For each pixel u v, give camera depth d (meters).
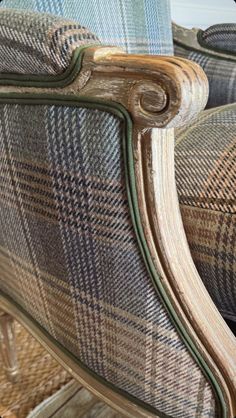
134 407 0.47
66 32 0.32
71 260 0.42
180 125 0.30
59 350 0.54
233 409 0.41
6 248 0.53
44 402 0.80
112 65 0.30
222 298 0.46
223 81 0.88
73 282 0.44
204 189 0.44
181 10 1.43
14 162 0.42
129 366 0.44
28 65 0.34
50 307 0.50
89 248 0.39
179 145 0.52
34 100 0.36
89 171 0.35
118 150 0.32
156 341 0.40
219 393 0.41
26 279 0.52
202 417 0.43
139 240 0.35
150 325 0.39
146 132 0.31
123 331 0.42
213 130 0.52
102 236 0.37
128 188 0.33
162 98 0.28
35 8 0.57
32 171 0.40
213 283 0.45
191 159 0.48
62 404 0.80
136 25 0.76
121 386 0.47
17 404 0.79
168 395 0.43
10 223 0.49
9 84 0.38
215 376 0.40
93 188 0.35
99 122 0.32
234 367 0.40
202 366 0.40
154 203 0.33
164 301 0.37
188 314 0.37
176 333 0.38
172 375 0.41
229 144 0.48
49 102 0.35
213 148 0.48
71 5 0.63
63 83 0.33
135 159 0.32
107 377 0.48
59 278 0.45
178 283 0.36
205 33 0.90
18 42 0.33
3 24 0.34
